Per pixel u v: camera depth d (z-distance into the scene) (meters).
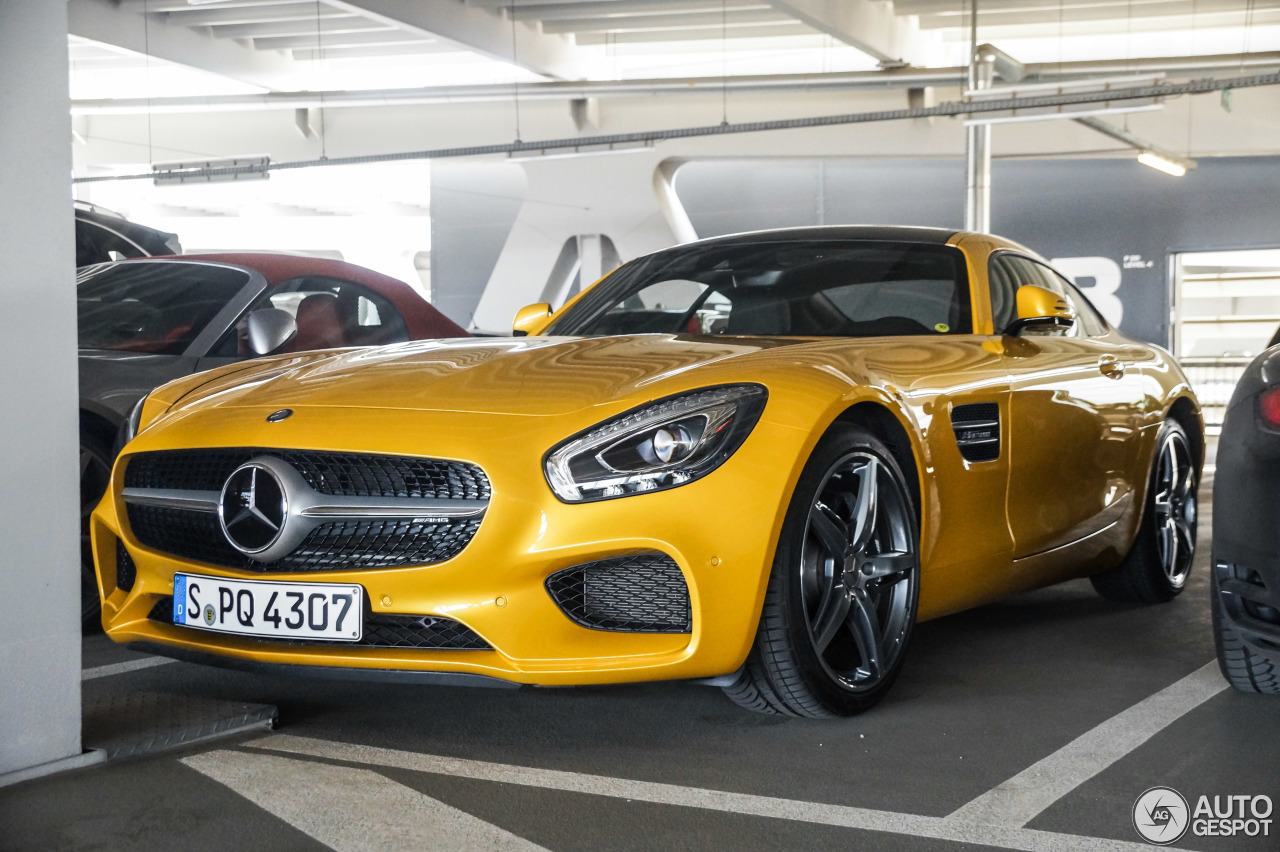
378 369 2.35
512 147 16.30
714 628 1.98
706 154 18.61
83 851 1.58
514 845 1.62
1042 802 1.80
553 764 1.98
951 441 2.51
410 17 14.45
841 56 17.66
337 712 2.29
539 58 16.58
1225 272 17.69
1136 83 11.57
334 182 25.27
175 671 2.64
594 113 19.44
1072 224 17.28
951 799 1.82
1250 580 2.22
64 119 1.90
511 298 20.12
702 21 16.02
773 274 3.13
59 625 1.90
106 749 1.96
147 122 21.41
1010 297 3.17
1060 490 2.95
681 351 2.35
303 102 18.66
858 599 2.26
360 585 2.00
